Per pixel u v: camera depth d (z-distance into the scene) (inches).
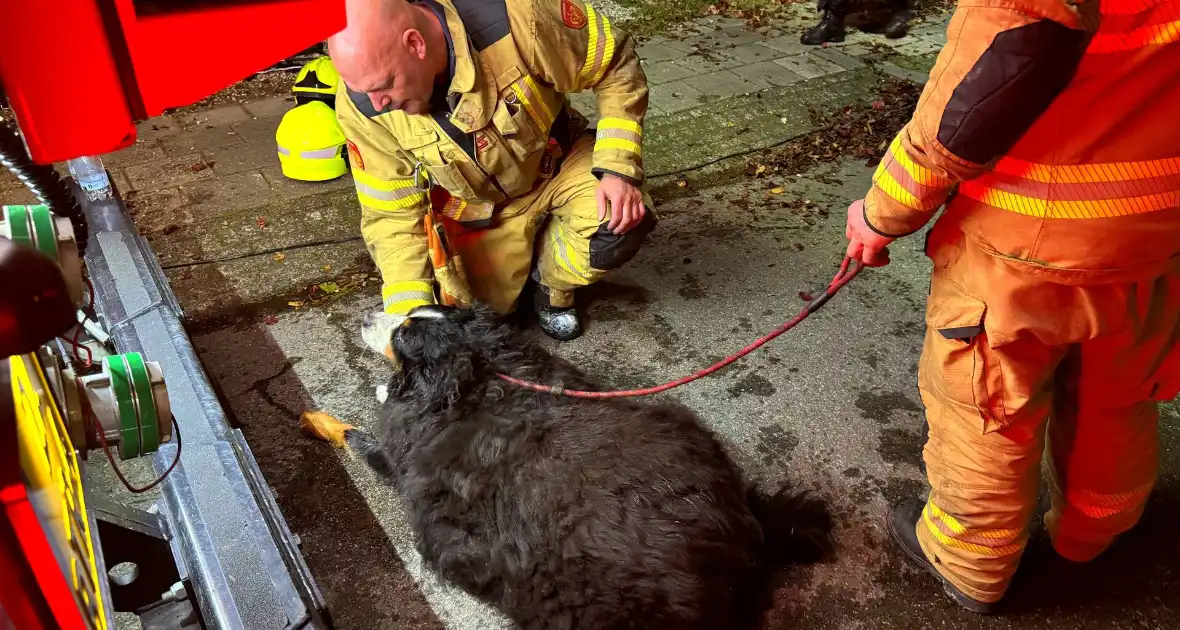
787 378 102.3
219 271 125.0
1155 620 72.8
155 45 23.1
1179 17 41.1
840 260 125.6
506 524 67.9
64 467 41.9
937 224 56.7
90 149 24.3
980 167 47.5
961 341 56.6
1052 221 48.2
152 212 140.9
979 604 72.4
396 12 75.5
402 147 90.5
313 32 25.7
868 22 225.3
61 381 43.4
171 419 47.1
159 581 65.5
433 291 96.2
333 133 147.0
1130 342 54.7
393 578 79.4
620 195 94.4
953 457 63.7
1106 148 45.8
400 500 87.4
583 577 63.8
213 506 67.1
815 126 169.9
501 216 102.6
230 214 139.6
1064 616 73.2
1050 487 73.4
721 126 168.9
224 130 171.3
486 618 75.1
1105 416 61.6
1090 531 71.1
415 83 79.7
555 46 88.7
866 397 99.0
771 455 91.4
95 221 109.6
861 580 77.2
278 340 111.5
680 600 62.4
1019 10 41.5
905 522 78.6
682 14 238.5
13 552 29.1
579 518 64.6
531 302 117.5
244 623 58.5
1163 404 93.9
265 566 62.4
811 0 250.8
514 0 85.7
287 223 136.9
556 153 100.7
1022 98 43.5
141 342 88.3
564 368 84.6
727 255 127.8
